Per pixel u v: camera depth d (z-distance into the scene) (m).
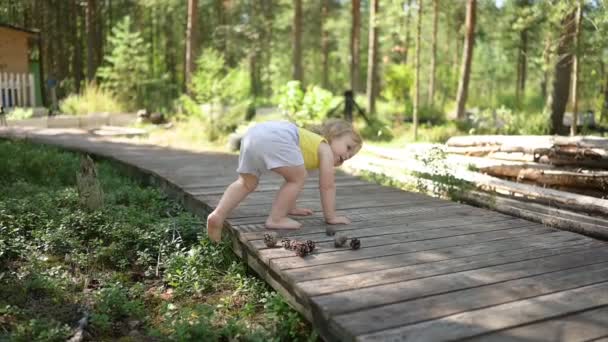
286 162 4.06
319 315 2.87
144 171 7.90
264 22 33.34
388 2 15.21
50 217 5.20
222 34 34.59
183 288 4.01
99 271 4.38
